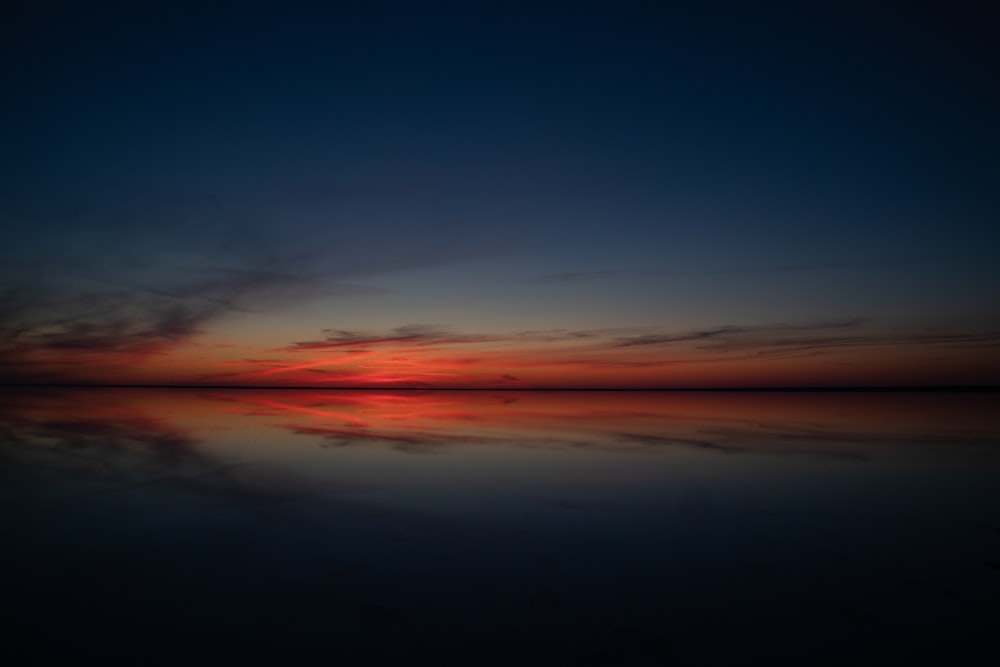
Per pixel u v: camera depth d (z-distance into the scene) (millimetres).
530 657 3664
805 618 4211
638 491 8180
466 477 9141
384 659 3631
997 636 3920
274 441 13523
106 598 4504
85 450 11875
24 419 19047
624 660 3633
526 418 20734
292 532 6215
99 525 6445
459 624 4094
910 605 4414
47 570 5090
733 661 3617
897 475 9312
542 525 6516
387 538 6027
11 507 7203
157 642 3826
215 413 22703
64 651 3699
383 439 13945
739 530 6352
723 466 10102
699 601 4496
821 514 7004
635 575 5023
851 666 3561
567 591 4680
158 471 9570
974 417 20984
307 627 4043
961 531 6312
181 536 6059
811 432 15711
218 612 4266
